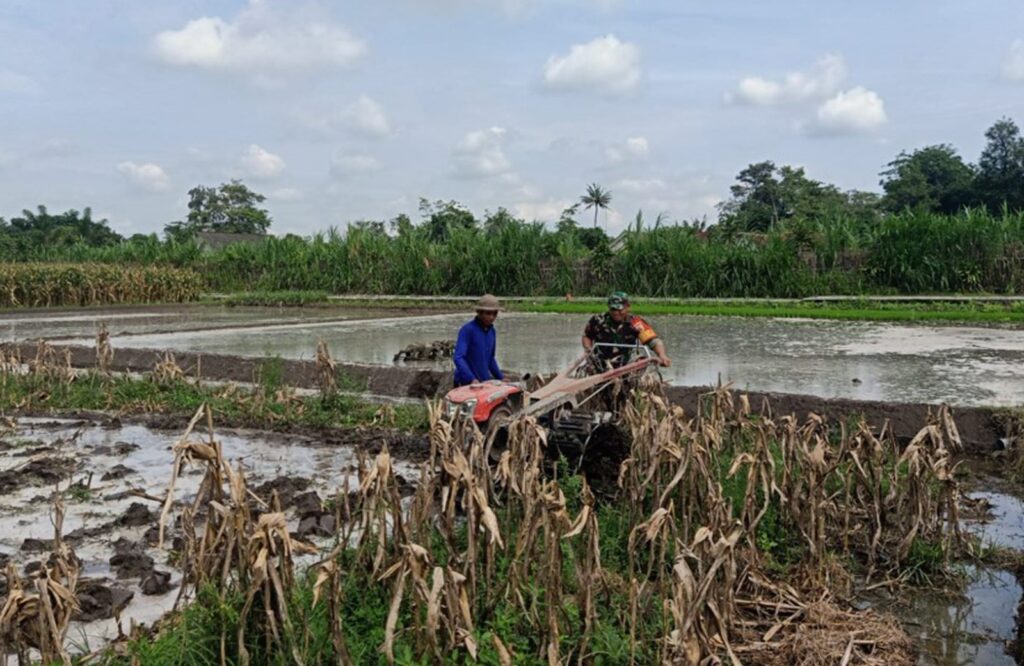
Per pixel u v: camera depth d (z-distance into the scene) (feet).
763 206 221.87
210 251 138.82
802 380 37.99
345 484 15.75
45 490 23.17
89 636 14.29
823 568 17.08
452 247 111.45
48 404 35.65
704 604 12.89
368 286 114.73
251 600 12.15
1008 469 24.98
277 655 12.32
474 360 23.59
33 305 100.42
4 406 34.94
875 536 17.89
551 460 21.47
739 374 39.93
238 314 85.87
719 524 15.48
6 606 11.51
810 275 96.84
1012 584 17.13
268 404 33.50
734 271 97.71
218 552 13.42
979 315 69.87
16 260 142.00
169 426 31.58
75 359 48.42
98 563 17.75
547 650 12.95
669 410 19.72
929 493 18.04
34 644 11.82
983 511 21.31
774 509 19.16
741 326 65.67
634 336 26.94
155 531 19.40
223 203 279.28
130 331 65.36
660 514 13.57
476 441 16.94
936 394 33.88
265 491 22.63
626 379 25.39
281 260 122.01
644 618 14.30
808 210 202.18
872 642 14.21
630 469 17.31
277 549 12.59
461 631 12.10
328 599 12.35
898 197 213.05
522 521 15.14
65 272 102.78
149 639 13.67
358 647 12.87
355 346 54.13
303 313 87.40
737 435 22.00
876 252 95.86
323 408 33.58
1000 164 200.54
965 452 27.32
